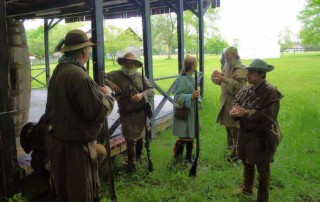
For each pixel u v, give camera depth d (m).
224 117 4.69
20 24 4.53
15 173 3.21
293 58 35.59
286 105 8.70
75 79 2.53
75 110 2.58
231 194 3.80
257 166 3.41
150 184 4.07
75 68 2.58
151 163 4.32
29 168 3.43
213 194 3.81
